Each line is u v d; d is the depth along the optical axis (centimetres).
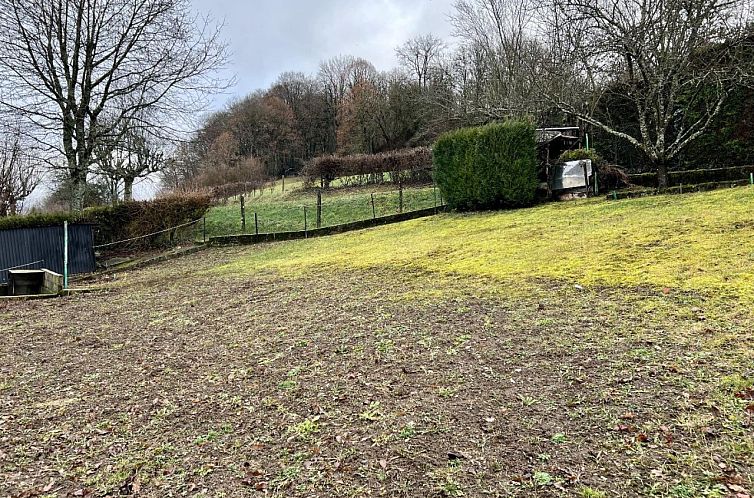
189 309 831
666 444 295
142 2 1873
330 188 2759
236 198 3097
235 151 5000
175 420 395
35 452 357
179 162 2100
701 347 423
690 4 1154
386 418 362
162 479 309
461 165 1603
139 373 521
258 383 457
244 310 773
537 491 263
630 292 599
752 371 370
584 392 371
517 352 465
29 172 2123
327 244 1452
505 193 1520
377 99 4506
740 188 1131
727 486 253
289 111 5600
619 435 310
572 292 636
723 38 1182
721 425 309
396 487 278
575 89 1803
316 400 406
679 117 1521
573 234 956
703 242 736
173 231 1878
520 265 814
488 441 317
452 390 399
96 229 1784
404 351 499
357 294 788
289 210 2245
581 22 1445
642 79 1303
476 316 593
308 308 734
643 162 1648
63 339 701
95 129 1830
